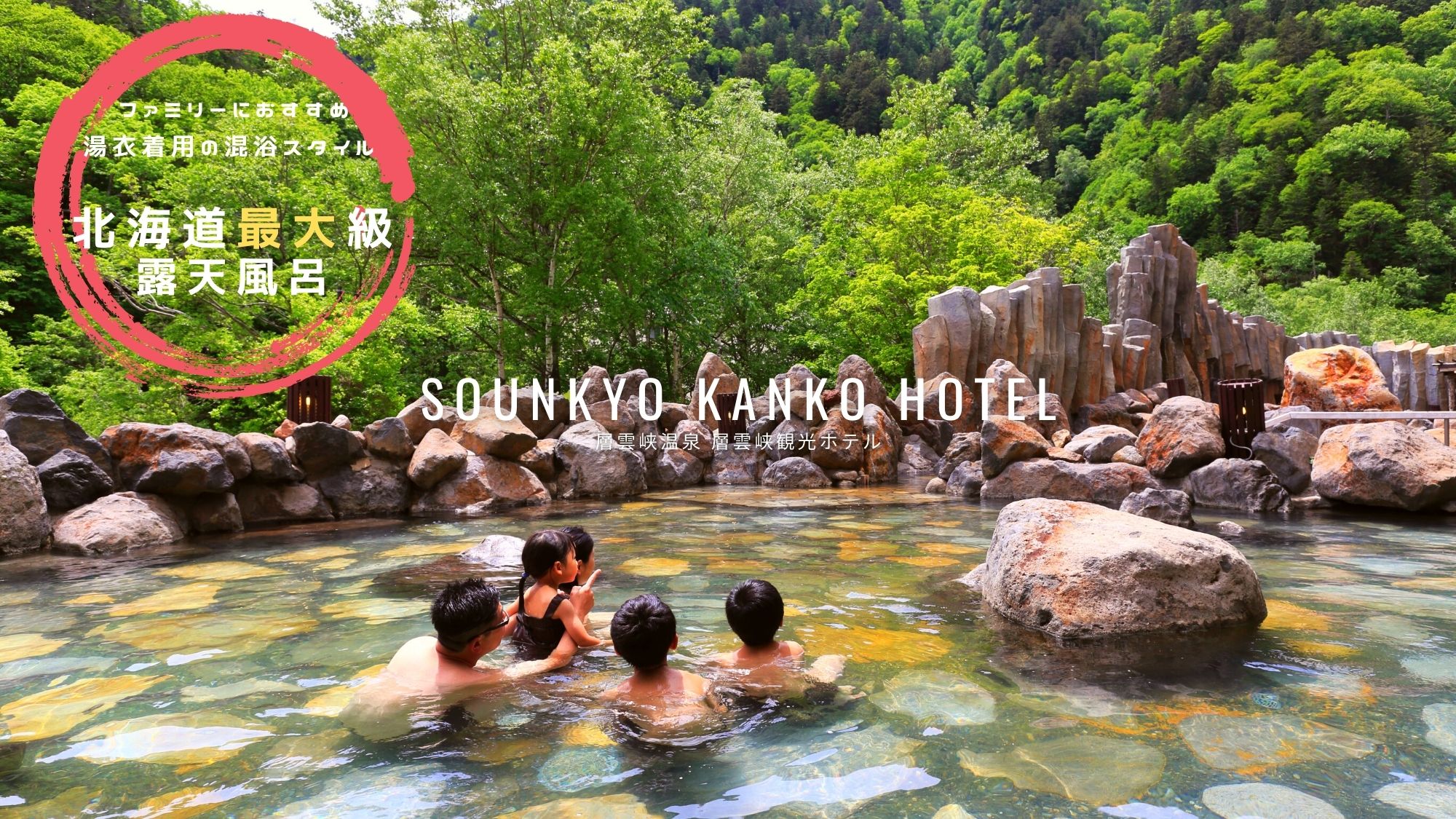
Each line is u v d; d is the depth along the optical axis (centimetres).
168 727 269
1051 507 461
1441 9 7194
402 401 1678
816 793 212
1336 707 280
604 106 2002
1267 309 3838
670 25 2423
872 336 2266
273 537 746
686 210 2405
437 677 310
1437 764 228
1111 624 384
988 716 272
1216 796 208
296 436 892
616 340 2455
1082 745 246
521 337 2109
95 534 672
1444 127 6284
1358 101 6219
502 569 577
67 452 739
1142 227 6128
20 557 645
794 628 397
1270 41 7369
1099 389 1780
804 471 1194
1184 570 399
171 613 449
